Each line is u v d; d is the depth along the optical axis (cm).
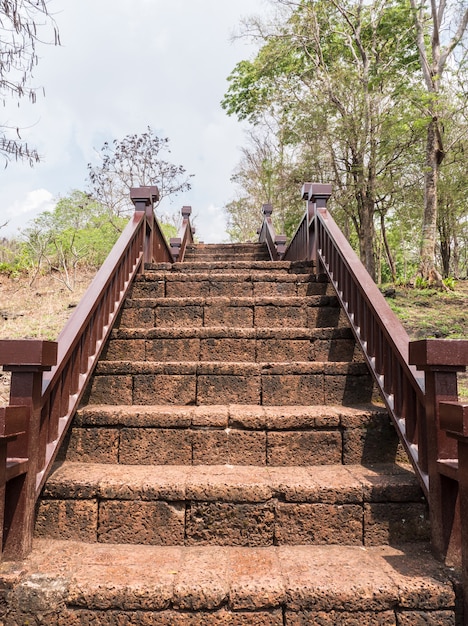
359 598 152
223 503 193
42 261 916
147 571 165
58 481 197
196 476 208
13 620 154
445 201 1248
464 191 1210
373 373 254
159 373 276
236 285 404
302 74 1180
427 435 183
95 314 267
